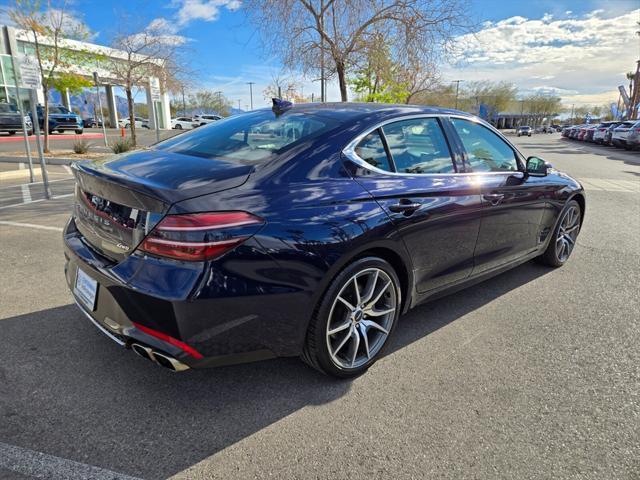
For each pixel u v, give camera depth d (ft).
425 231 9.16
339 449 6.74
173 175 7.15
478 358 9.36
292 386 8.27
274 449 6.71
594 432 7.20
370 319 8.84
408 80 38.96
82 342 9.45
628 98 151.02
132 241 6.82
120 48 50.34
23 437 6.73
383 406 7.76
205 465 6.36
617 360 9.36
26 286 12.22
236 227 6.59
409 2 29.66
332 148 8.20
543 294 12.78
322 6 30.30
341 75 31.65
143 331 6.72
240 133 9.18
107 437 6.82
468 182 10.31
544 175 11.94
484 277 11.73
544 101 329.31
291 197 7.27
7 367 8.48
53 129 82.94
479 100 264.72
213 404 7.70
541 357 9.43
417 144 9.71
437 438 7.00
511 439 7.01
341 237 7.54
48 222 19.25
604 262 15.66
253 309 6.84
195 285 6.35
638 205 26.27
